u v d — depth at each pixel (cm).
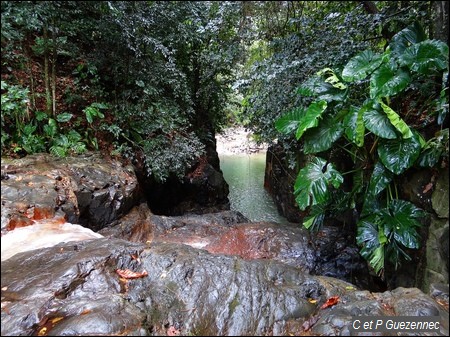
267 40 423
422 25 355
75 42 468
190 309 171
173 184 606
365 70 307
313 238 399
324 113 349
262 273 203
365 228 308
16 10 319
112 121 475
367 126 291
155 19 432
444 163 276
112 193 373
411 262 309
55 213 292
